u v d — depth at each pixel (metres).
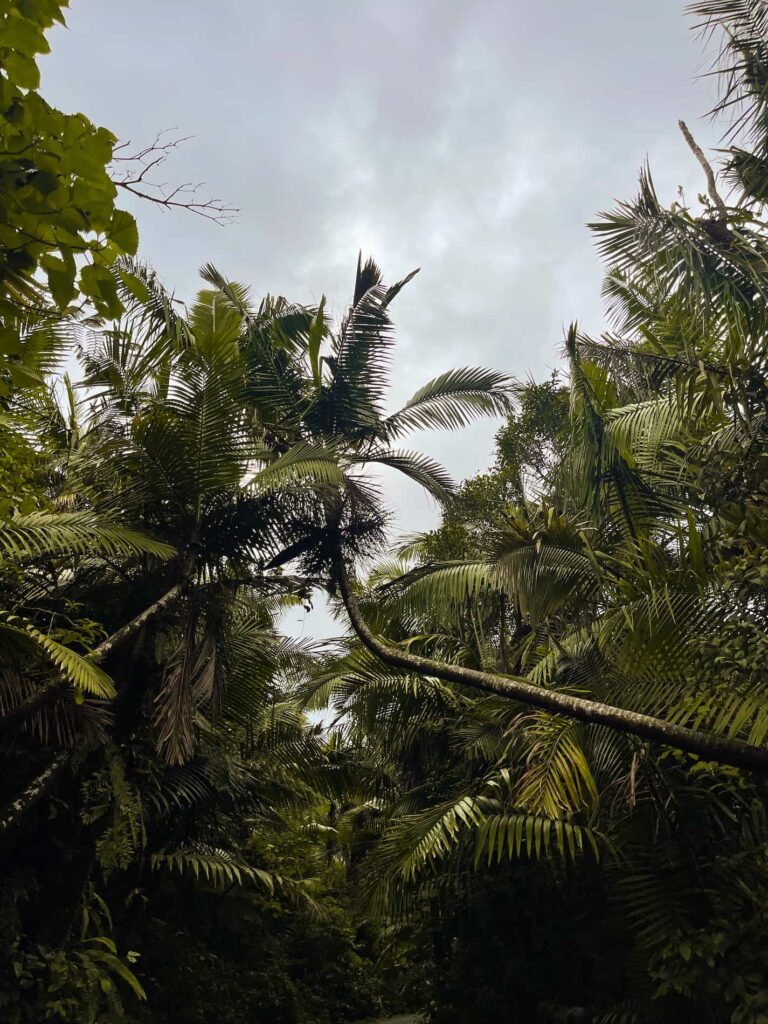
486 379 10.20
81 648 7.78
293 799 12.34
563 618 8.07
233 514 9.02
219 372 8.71
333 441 9.64
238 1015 11.69
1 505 6.08
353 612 9.31
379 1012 15.81
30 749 7.93
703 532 6.09
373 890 9.27
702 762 6.78
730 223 6.80
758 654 4.80
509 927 10.14
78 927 7.78
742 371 6.20
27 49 1.71
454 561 8.42
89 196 1.78
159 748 7.71
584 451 7.41
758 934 6.34
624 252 7.18
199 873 10.41
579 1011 8.57
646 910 6.86
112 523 7.69
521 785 7.73
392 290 10.22
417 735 11.70
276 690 11.58
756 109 6.67
